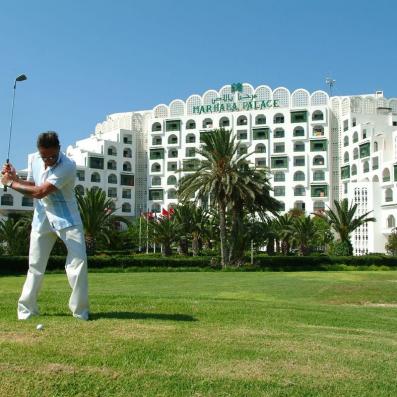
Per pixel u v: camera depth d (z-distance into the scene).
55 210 8.18
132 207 98.88
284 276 36.97
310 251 69.62
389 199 71.62
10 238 46.41
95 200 45.88
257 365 6.14
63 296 12.87
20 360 5.93
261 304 12.59
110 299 12.20
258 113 92.75
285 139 91.00
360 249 72.94
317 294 21.78
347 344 7.57
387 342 8.09
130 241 73.56
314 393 5.39
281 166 90.69
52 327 7.59
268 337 7.67
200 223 58.44
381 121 85.31
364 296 21.05
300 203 90.06
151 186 98.81
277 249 73.69
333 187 89.50
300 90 92.50
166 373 5.70
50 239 8.47
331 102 91.00
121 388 5.30
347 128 86.69
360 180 80.19
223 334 7.66
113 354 6.28
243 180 42.78
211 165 43.31
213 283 28.78
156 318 8.91
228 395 5.23
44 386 5.25
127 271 43.44
